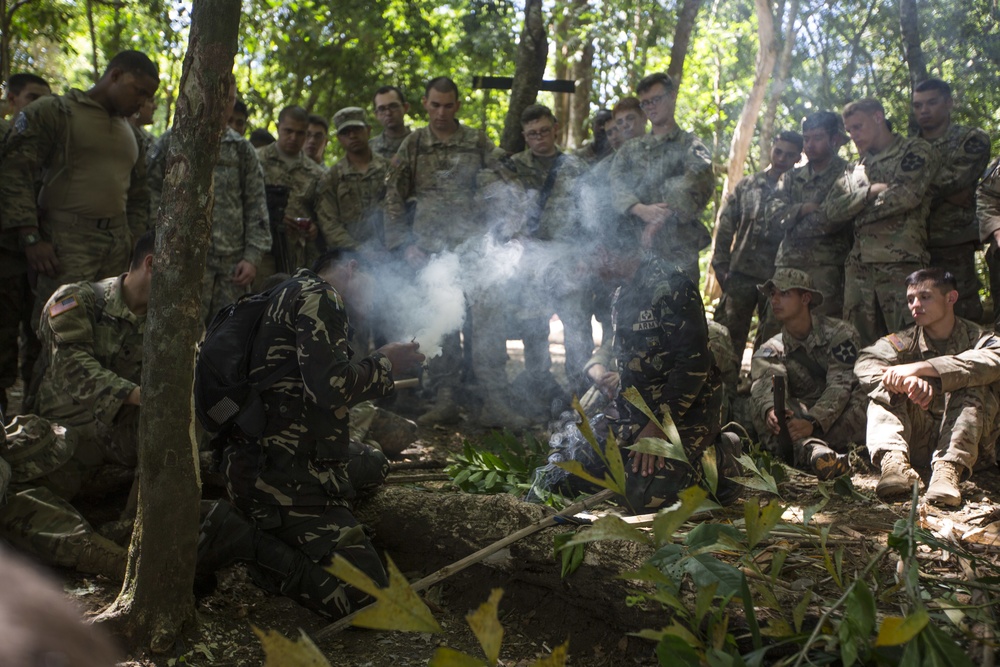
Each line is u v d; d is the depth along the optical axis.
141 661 2.79
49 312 3.63
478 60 12.62
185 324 2.76
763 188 6.46
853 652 2.16
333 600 3.04
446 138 6.15
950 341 4.55
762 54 11.12
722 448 3.84
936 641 2.14
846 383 4.86
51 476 3.62
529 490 4.02
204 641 2.94
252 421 3.03
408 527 3.52
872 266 5.50
